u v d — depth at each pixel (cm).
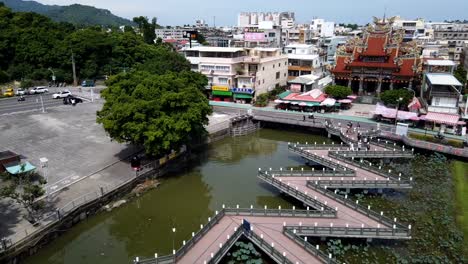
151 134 4366
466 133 6481
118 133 4628
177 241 3600
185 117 4734
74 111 7650
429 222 3806
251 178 5091
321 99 8156
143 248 3506
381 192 4531
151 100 4700
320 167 5475
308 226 3409
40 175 4481
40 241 3309
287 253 3106
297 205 4284
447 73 8144
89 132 6250
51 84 10525
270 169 4941
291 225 3481
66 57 10812
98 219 3947
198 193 4638
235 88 9006
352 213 3797
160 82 5075
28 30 11238
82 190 4116
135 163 4712
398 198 4409
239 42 13725
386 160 5628
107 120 4597
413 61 8669
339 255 3228
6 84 10175
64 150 5384
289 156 6050
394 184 4412
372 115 7712
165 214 4138
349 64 9112
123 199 4278
